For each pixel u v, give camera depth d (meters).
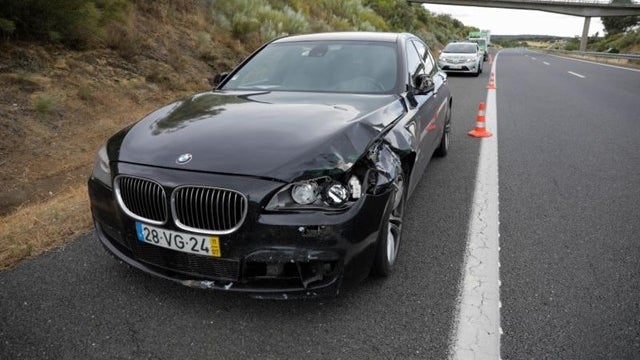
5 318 2.65
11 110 6.21
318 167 2.43
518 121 8.53
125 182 2.62
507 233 3.80
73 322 2.62
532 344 2.45
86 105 7.02
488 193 4.73
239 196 2.37
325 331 2.55
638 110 9.63
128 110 7.38
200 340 2.48
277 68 4.09
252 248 2.40
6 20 6.96
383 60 4.06
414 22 36.72
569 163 5.77
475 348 2.43
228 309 2.74
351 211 2.44
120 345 2.44
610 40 57.62
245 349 2.42
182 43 10.35
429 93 4.44
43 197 4.97
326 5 21.81
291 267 2.51
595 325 2.60
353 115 3.09
